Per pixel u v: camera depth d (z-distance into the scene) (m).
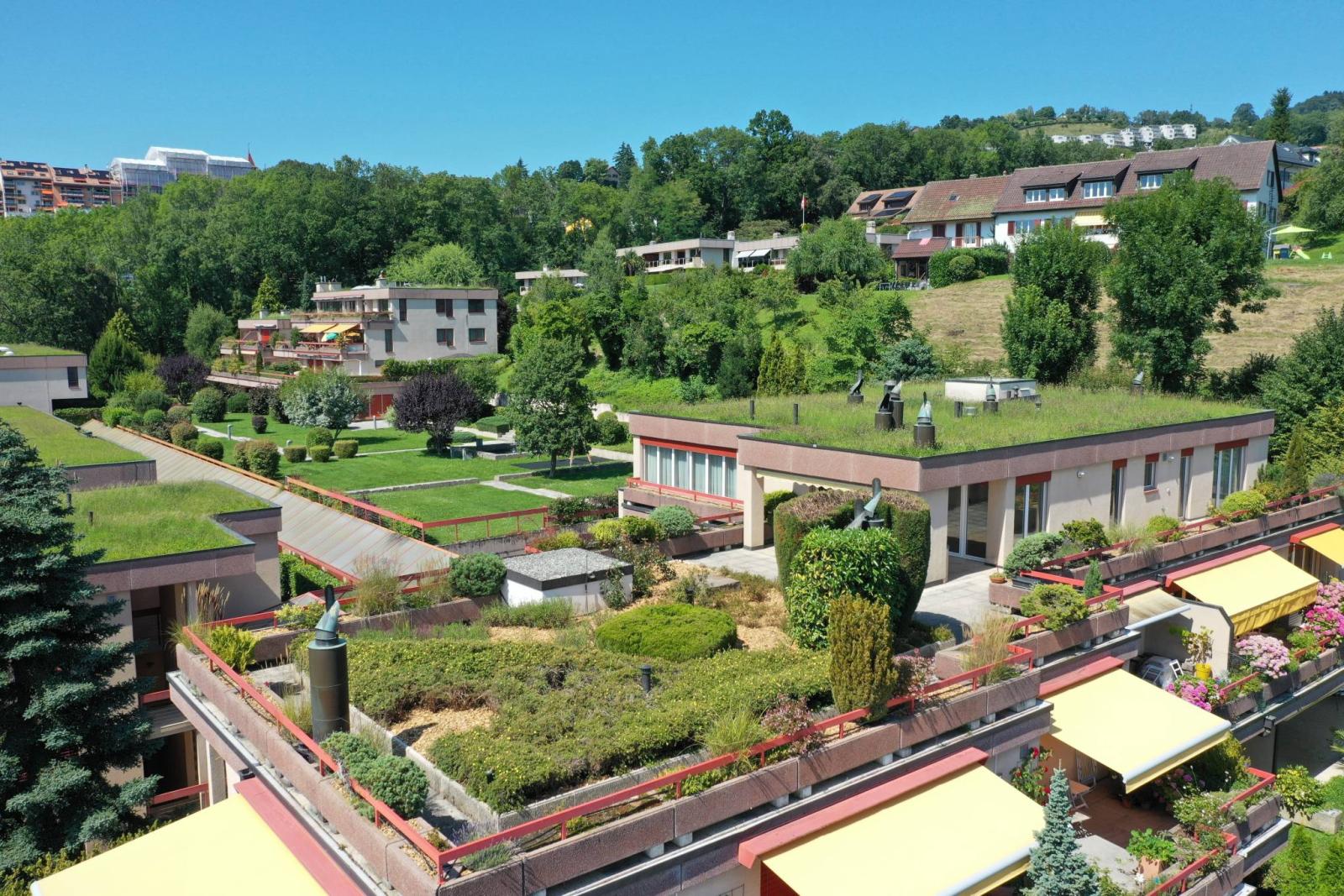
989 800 14.60
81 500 27.92
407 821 11.23
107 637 19.00
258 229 114.81
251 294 116.81
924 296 84.69
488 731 13.96
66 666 17.28
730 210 154.88
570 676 16.06
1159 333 46.44
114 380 87.75
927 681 15.78
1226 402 41.03
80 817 16.66
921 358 57.78
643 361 75.06
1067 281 50.44
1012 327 50.56
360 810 11.61
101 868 12.01
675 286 87.69
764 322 76.94
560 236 138.00
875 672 14.24
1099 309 70.06
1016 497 25.38
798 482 27.19
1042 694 18.00
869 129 163.25
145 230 114.62
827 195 150.38
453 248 109.19
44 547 16.86
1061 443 25.91
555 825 11.58
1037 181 94.81
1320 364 40.22
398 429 66.88
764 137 152.25
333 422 63.25
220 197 129.50
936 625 20.48
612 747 13.15
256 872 11.84
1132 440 27.91
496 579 21.03
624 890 11.39
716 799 12.34
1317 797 20.81
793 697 14.99
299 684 16.20
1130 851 16.86
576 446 53.28
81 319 97.25
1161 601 22.27
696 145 166.50
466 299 88.12
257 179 137.88
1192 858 16.47
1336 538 30.77
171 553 21.81
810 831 12.98
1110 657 20.00
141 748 18.05
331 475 54.06
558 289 92.31
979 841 13.60
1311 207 98.00
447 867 10.41
